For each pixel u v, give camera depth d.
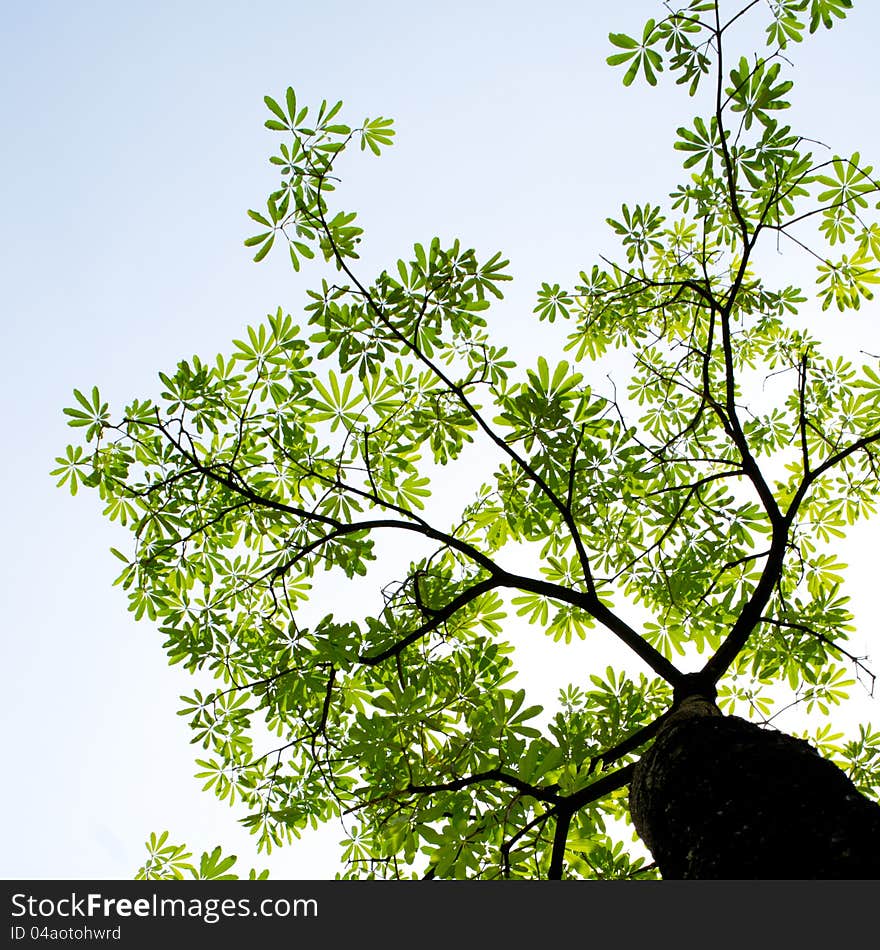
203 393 5.44
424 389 5.68
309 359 5.45
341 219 4.86
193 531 5.49
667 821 2.37
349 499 5.67
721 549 5.98
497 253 4.98
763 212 4.99
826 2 4.23
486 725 4.07
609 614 4.49
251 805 5.35
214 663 5.33
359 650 4.96
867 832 1.86
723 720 2.60
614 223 5.93
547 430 5.33
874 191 5.10
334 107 4.60
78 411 5.34
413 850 4.36
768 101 4.49
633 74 4.49
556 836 3.70
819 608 5.79
